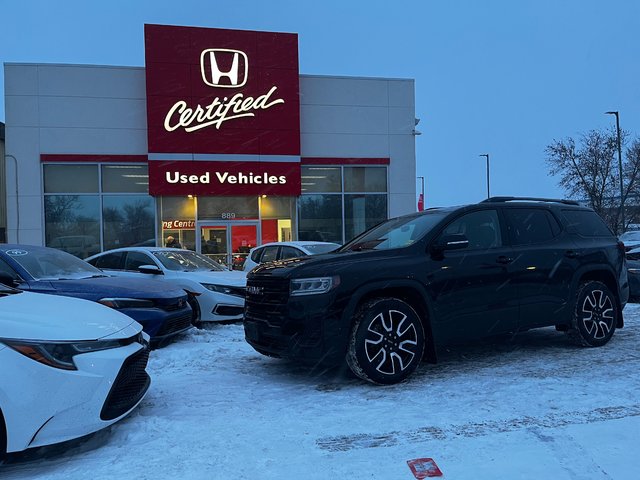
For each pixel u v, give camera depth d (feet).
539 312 19.67
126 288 22.21
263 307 17.54
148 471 11.11
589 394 15.55
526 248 19.69
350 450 11.94
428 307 17.33
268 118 54.95
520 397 15.38
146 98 52.44
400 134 58.75
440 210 20.02
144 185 53.36
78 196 52.16
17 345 11.30
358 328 16.37
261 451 11.98
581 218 22.41
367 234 21.44
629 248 50.47
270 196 56.08
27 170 50.78
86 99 51.88
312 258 17.75
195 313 28.19
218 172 53.57
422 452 11.76
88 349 12.15
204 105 53.36
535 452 11.69
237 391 16.72
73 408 11.53
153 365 20.17
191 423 13.79
